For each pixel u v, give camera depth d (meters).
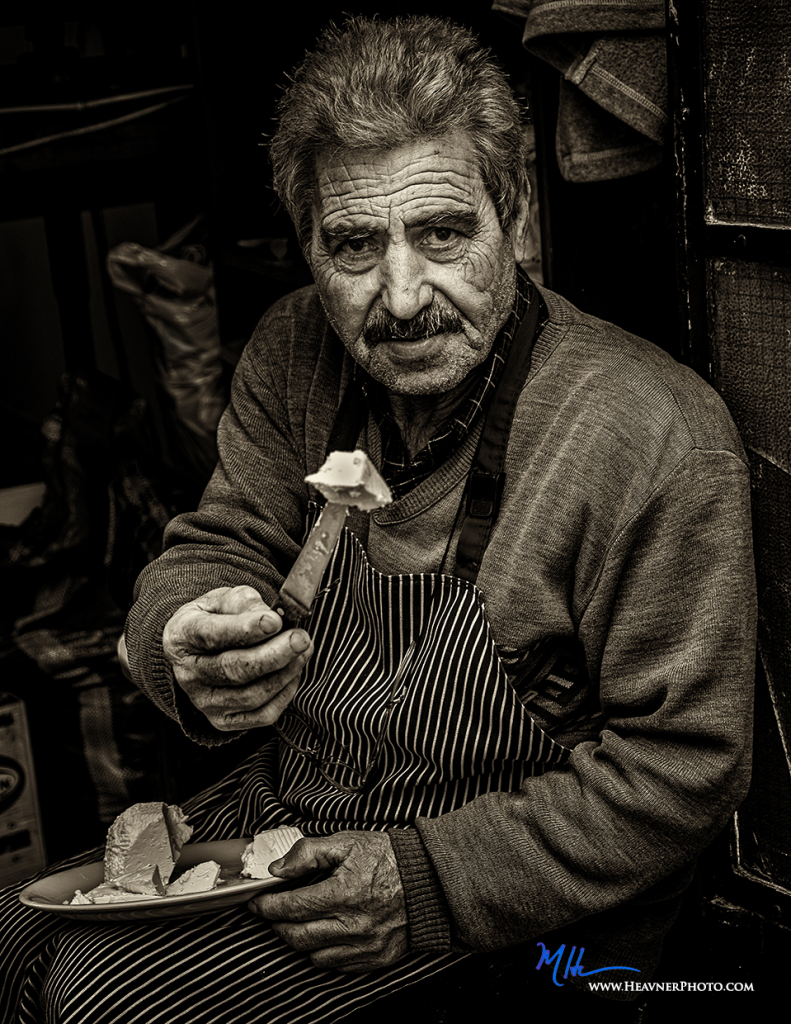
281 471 1.52
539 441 1.28
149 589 1.41
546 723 1.33
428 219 1.17
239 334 2.52
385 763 1.33
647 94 1.48
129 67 2.51
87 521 2.20
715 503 1.21
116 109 2.41
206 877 1.27
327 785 1.37
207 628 1.17
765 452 1.37
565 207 1.76
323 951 1.23
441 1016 1.29
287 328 1.54
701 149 1.33
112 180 2.57
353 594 1.37
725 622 1.20
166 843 1.29
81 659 2.09
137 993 1.20
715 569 1.20
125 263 2.54
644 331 1.76
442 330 1.23
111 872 1.28
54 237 2.52
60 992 1.22
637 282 1.75
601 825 1.20
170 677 1.32
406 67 1.16
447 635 1.29
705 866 1.53
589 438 1.25
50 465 2.24
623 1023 1.38
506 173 1.22
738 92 1.28
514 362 1.32
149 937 1.26
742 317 1.35
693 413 1.24
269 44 2.38
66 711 2.09
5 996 1.35
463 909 1.20
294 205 1.30
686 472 1.21
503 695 1.26
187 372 2.59
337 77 1.18
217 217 2.44
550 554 1.27
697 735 1.19
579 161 1.60
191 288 2.54
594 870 1.20
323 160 1.20
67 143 2.35
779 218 1.27
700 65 1.31
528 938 1.23
